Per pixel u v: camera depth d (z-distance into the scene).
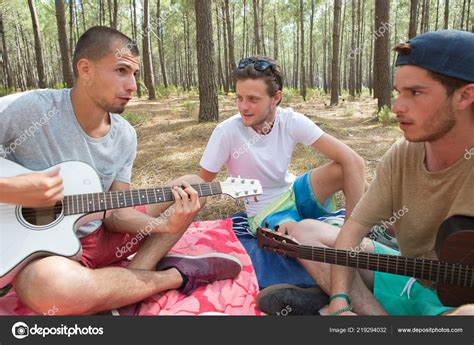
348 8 30.06
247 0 28.72
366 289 2.02
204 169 2.78
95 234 2.34
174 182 2.42
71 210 2.12
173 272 2.24
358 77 23.59
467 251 1.67
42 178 1.89
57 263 1.84
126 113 9.33
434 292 1.90
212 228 3.01
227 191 2.37
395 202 1.98
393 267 1.83
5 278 1.87
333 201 2.90
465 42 1.54
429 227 1.88
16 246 1.94
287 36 45.41
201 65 8.36
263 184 2.84
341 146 2.68
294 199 2.78
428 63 1.55
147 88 16.86
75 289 1.81
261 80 2.50
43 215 2.13
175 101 14.37
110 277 1.93
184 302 2.18
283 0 28.62
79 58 2.13
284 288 2.13
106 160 2.37
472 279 1.69
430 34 1.60
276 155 2.77
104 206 2.17
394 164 1.93
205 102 8.46
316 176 2.74
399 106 1.65
